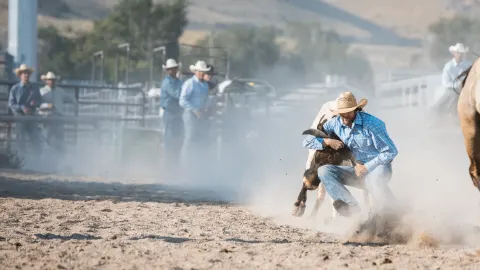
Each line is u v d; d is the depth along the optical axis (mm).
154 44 108750
